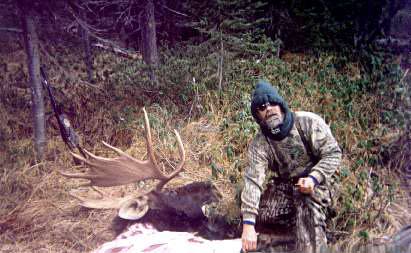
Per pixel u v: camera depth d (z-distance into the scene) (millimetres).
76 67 9648
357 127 5699
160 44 10445
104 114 6898
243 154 5684
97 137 6582
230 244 3572
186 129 6418
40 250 4250
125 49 11266
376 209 4059
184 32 10633
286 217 3836
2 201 5098
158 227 4176
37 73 6031
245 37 8047
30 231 4555
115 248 3646
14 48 10320
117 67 9398
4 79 8477
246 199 3547
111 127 6672
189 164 5738
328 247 3441
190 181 5320
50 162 5930
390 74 6840
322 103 6438
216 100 7012
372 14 8883
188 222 4215
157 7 10391
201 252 3463
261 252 3482
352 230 3832
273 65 7992
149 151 4527
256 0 8773
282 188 3895
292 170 3783
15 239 4449
